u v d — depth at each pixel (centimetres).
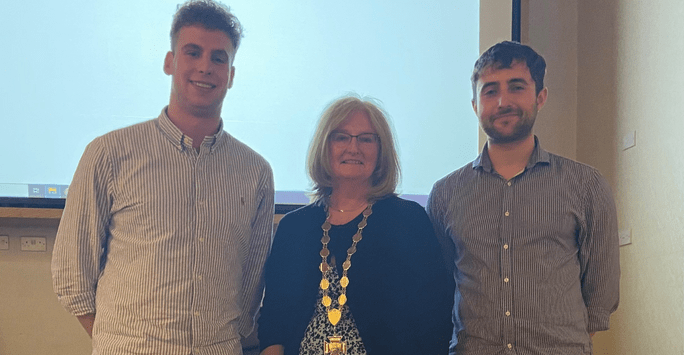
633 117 254
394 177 189
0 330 259
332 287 176
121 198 170
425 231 181
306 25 279
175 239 167
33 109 264
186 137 174
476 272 181
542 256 176
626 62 259
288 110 276
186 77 172
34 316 260
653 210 239
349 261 176
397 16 284
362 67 281
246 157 187
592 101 282
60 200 260
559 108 292
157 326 163
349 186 190
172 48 179
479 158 191
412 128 281
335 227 183
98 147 171
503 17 284
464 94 284
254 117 273
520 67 181
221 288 172
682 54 221
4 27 264
